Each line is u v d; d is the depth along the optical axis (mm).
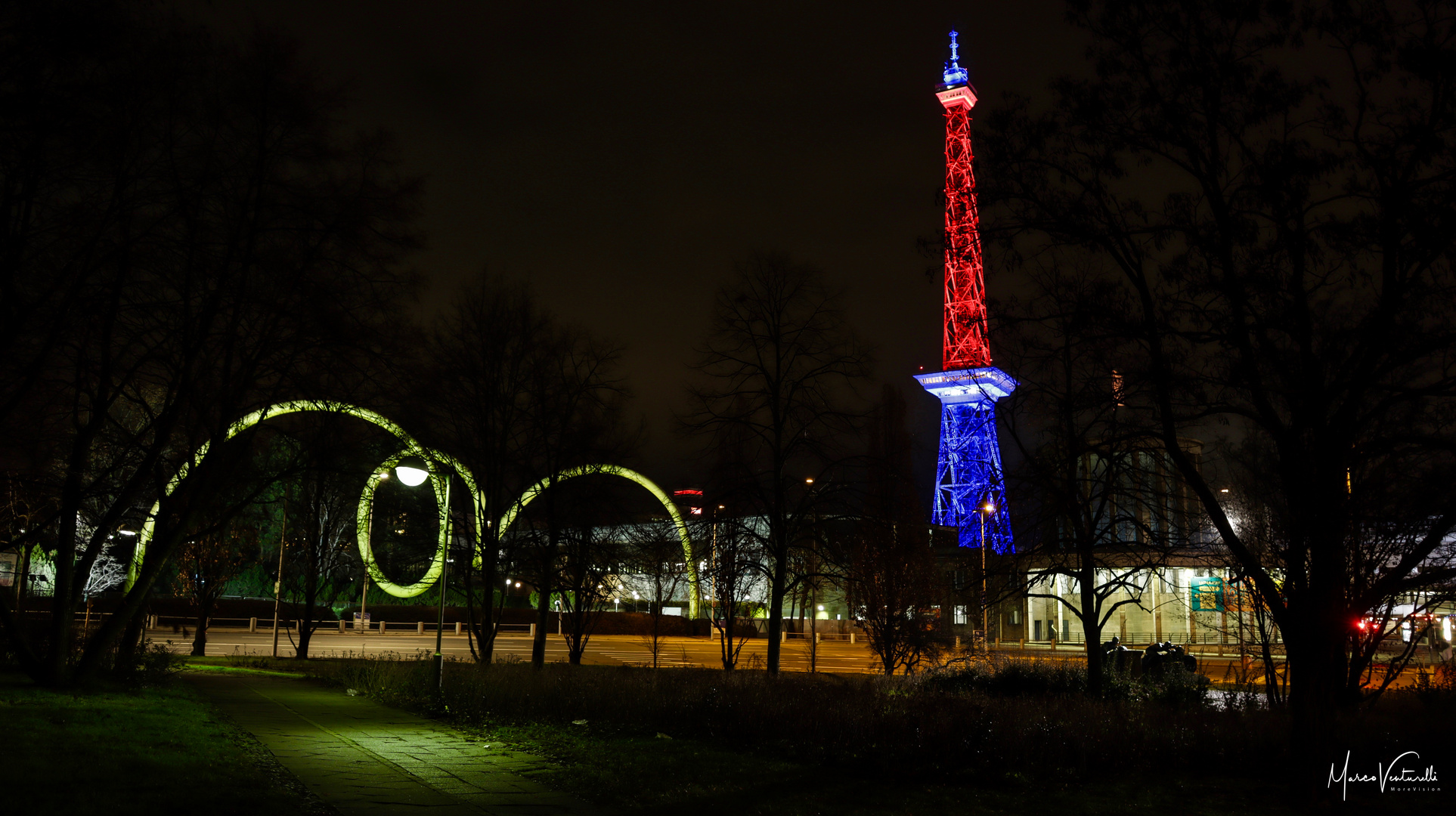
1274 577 19641
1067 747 14477
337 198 22875
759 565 28844
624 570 36094
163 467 25312
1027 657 38156
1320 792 12148
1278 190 12812
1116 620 56219
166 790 10445
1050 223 14453
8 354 19172
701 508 29188
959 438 60781
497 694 20516
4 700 16469
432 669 26125
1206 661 40000
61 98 16812
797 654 57344
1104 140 14203
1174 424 14398
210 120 21453
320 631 66562
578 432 30750
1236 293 13000
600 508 31891
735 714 17219
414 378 24891
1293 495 13055
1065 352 17828
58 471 28375
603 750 15078
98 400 20578
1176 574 38438
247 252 21562
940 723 15203
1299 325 12953
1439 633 30000
